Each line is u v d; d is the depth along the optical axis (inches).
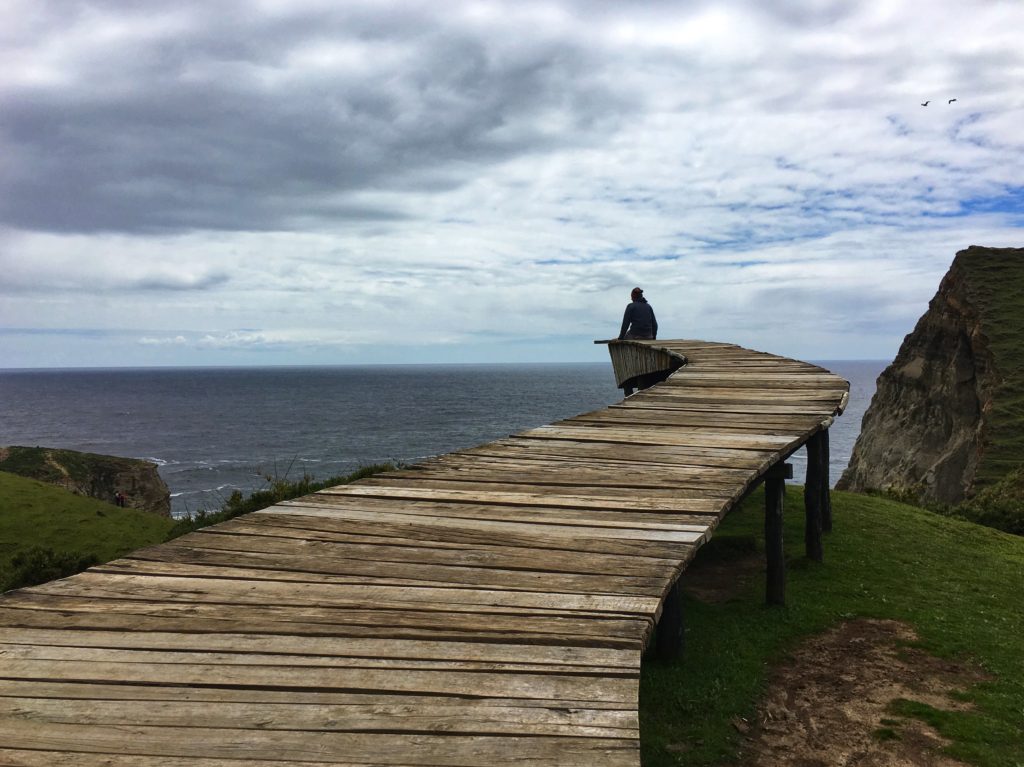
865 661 253.9
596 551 169.3
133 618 131.6
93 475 1565.0
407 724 96.3
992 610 314.2
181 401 6358.3
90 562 566.6
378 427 3479.3
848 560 382.3
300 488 570.3
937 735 201.3
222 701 102.8
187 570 157.4
